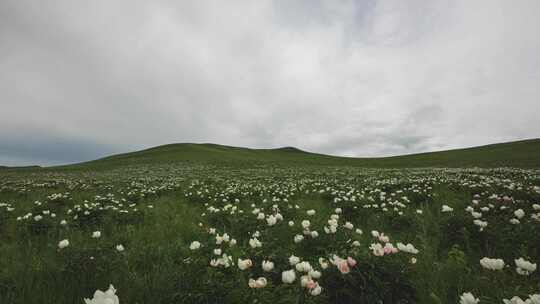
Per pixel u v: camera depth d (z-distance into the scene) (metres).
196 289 2.51
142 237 5.16
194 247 3.65
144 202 9.83
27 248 4.32
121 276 3.06
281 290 2.46
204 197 10.30
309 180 17.23
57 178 23.77
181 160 54.19
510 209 5.20
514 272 2.91
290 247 3.96
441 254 3.88
